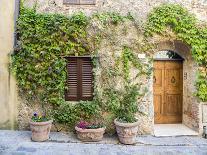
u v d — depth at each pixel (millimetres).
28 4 9070
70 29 8789
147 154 7410
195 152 7590
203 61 8945
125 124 8039
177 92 10344
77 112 8930
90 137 8234
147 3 9008
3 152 7270
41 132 8141
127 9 9008
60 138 8445
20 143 7930
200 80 8945
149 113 9031
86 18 8867
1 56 9023
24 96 9070
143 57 8945
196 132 9242
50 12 9078
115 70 8914
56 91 8938
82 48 8891
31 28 8844
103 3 9047
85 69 9133
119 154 7340
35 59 8883
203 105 9062
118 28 8938
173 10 8891
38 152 7328
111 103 8844
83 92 9172
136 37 8945
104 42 8938
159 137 8812
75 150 7551
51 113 8977
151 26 8883
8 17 9008
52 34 8805
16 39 9000
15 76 9023
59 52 8883
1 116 9078
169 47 9625
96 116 8930
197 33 8922
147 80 9016
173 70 10305
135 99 8859
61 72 8898
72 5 9094
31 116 9062
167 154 7453
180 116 10305
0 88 9047
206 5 9062
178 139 8633
